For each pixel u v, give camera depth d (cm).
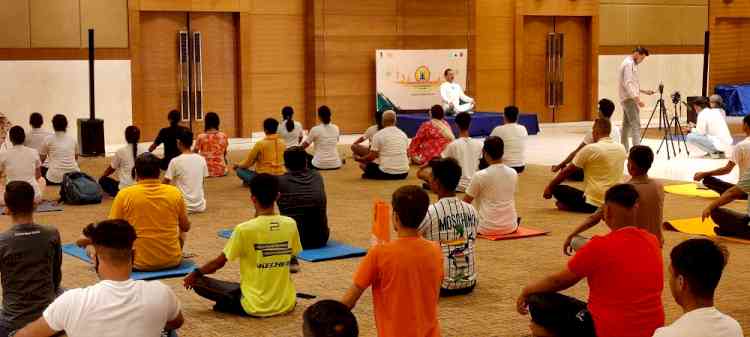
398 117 2036
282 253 669
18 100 1753
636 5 2414
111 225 426
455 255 710
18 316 566
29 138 1352
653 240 521
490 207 935
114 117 1847
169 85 1911
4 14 1730
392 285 483
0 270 567
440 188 708
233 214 1084
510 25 2273
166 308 432
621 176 1035
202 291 674
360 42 2083
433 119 1468
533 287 542
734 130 2189
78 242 702
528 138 2027
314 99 2050
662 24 2461
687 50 2508
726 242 919
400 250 484
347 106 2086
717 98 1631
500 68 2273
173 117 1321
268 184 663
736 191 873
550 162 1594
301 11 2048
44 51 1767
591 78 2375
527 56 2308
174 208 782
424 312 489
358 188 1293
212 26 1947
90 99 1678
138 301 424
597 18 2359
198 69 1936
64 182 1161
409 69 2116
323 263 831
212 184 1321
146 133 1895
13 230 568
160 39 1894
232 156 1672
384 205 682
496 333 627
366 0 2080
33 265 568
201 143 1383
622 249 512
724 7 2564
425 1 2139
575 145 1881
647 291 511
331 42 2052
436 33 2159
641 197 698
